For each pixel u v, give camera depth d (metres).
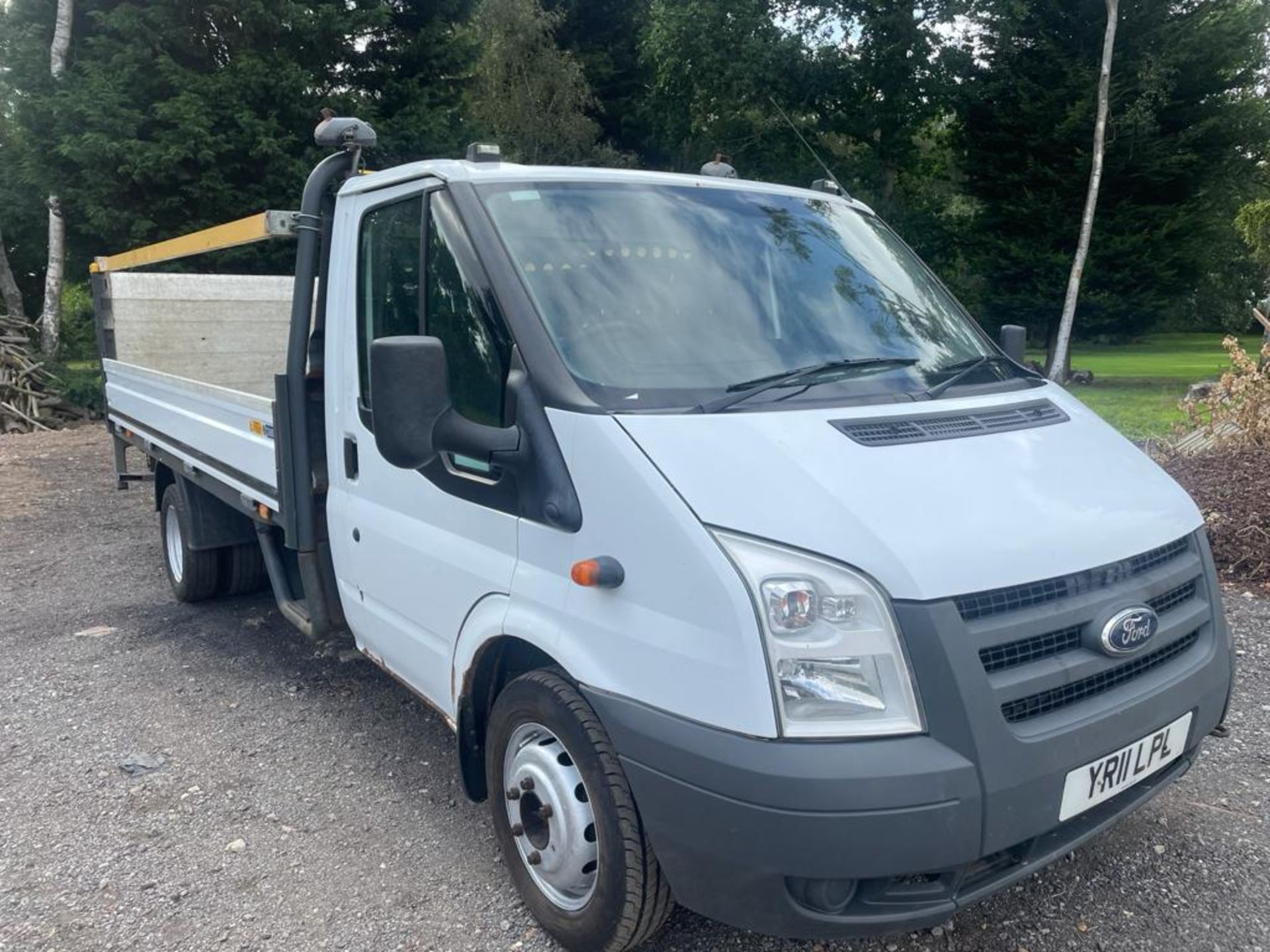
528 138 31.72
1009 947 3.13
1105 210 25.48
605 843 2.84
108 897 3.52
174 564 6.91
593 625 2.81
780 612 2.45
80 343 23.36
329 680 5.50
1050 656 2.64
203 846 3.84
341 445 4.20
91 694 5.36
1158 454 8.27
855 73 28.27
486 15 30.80
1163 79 23.33
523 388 3.02
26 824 4.03
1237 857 3.56
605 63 37.16
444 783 4.30
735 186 4.05
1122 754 2.74
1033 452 3.07
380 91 21.86
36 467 12.74
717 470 2.67
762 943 3.16
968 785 2.42
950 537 2.58
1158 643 2.86
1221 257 30.78
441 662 3.59
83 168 18.91
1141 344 40.50
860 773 2.38
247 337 8.04
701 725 2.53
